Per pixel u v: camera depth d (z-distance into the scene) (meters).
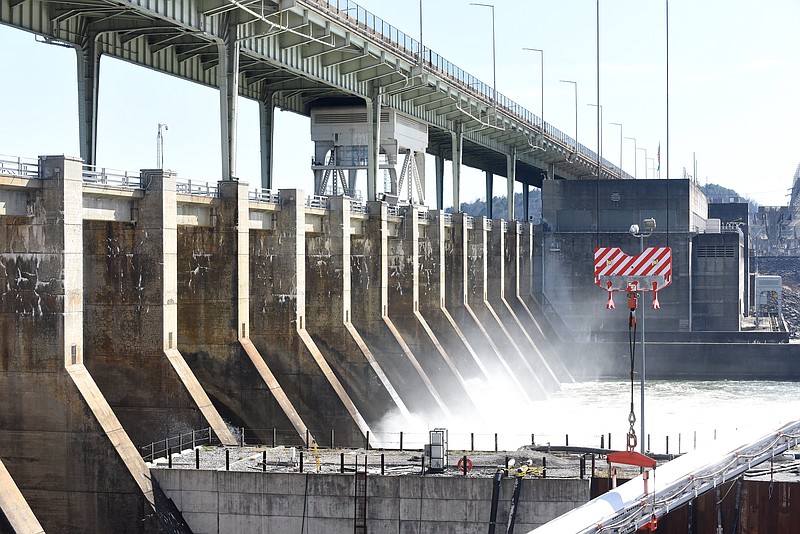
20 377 85.50
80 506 84.62
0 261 85.69
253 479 83.81
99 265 100.75
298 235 127.38
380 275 157.00
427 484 82.06
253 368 113.12
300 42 137.12
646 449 107.50
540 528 60.25
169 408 99.00
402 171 185.38
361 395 140.12
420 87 175.12
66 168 84.69
